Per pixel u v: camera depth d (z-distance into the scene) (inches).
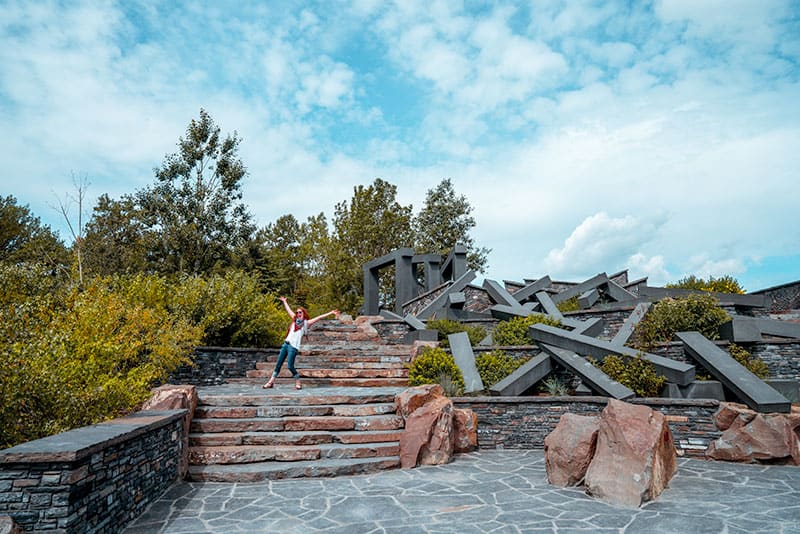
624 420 268.8
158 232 1173.1
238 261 1205.1
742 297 610.9
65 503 162.4
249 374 513.0
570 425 291.0
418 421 341.1
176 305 508.4
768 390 354.9
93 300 411.2
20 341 277.7
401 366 525.0
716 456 343.0
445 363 454.3
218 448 310.5
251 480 287.4
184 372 482.3
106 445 188.2
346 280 1295.5
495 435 398.9
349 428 348.5
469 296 821.2
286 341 430.9
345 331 677.9
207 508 237.5
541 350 507.2
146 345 406.3
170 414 269.6
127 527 211.6
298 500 250.5
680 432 360.5
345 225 1380.4
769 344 472.1
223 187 1215.6
